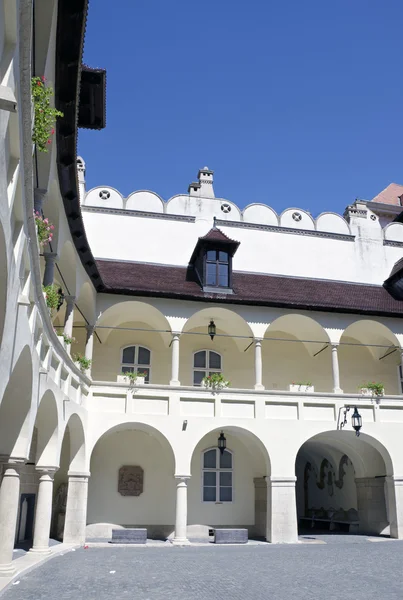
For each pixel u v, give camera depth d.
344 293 24.92
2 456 10.85
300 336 25.14
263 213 26.98
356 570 12.74
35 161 11.98
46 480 14.71
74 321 23.38
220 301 22.02
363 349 26.05
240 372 24.72
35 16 9.77
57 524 20.09
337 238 27.38
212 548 18.17
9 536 10.80
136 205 25.50
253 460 23.34
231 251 23.39
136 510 22.30
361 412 21.84
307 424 21.23
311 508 29.47
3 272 6.98
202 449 23.69
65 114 11.71
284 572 12.41
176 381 20.89
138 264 24.12
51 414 14.80
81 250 17.48
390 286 26.55
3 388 7.50
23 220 7.79
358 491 24.11
